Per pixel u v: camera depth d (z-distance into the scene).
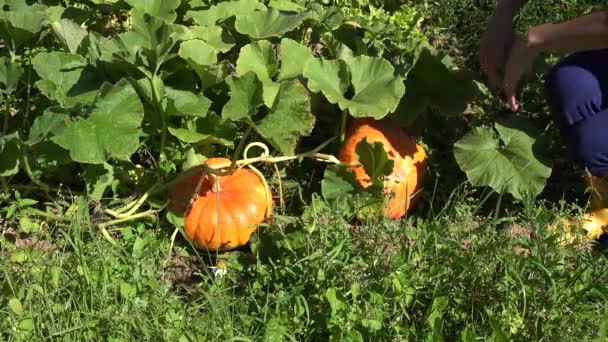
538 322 1.54
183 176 1.82
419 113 2.02
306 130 1.81
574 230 1.76
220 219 1.80
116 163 1.88
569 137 1.90
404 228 1.73
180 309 1.62
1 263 1.63
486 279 1.62
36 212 1.81
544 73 2.28
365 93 1.92
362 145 1.87
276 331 1.54
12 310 1.53
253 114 1.82
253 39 2.02
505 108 2.26
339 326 1.53
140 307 1.58
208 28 2.02
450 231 1.73
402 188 1.93
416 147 1.99
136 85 1.84
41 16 1.94
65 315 1.55
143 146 2.00
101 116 1.77
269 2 2.21
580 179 2.08
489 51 1.90
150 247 1.76
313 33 2.21
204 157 1.93
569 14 2.53
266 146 1.98
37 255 1.67
